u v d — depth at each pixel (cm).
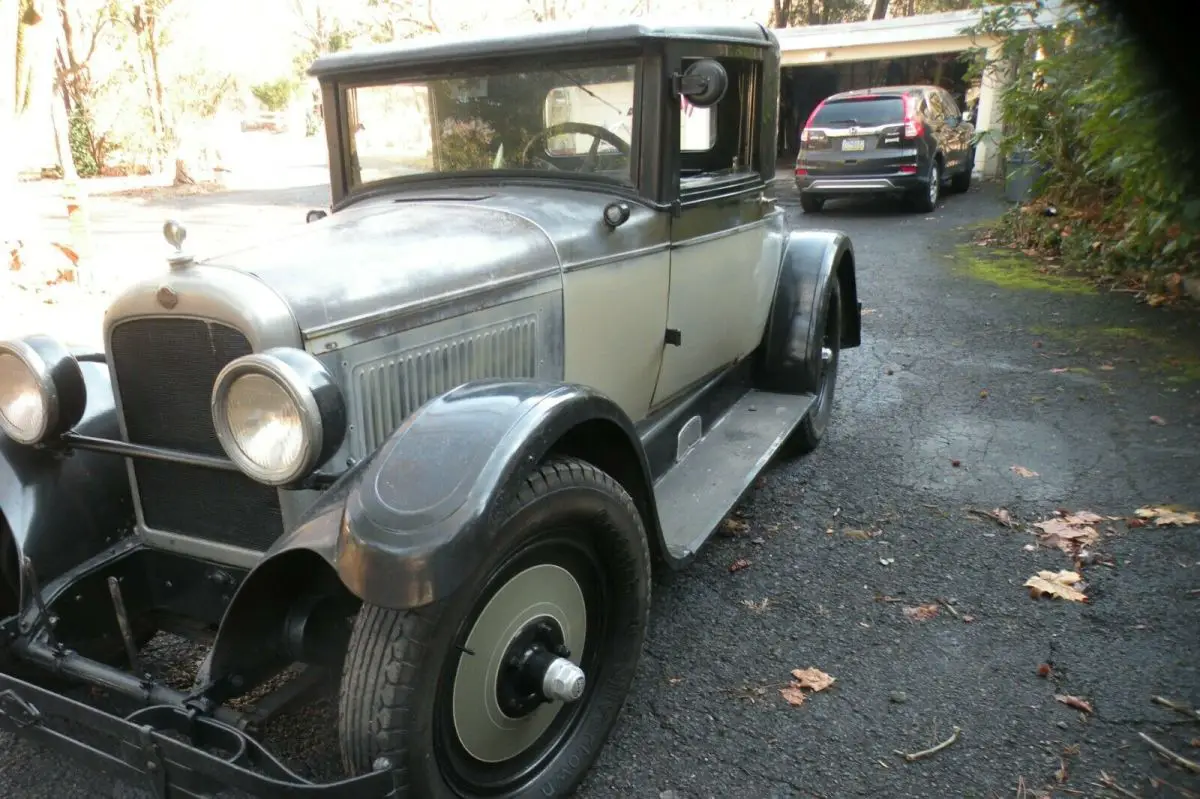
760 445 365
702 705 260
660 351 326
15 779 237
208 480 228
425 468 181
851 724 251
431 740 184
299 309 206
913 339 652
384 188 335
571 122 304
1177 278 715
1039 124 912
